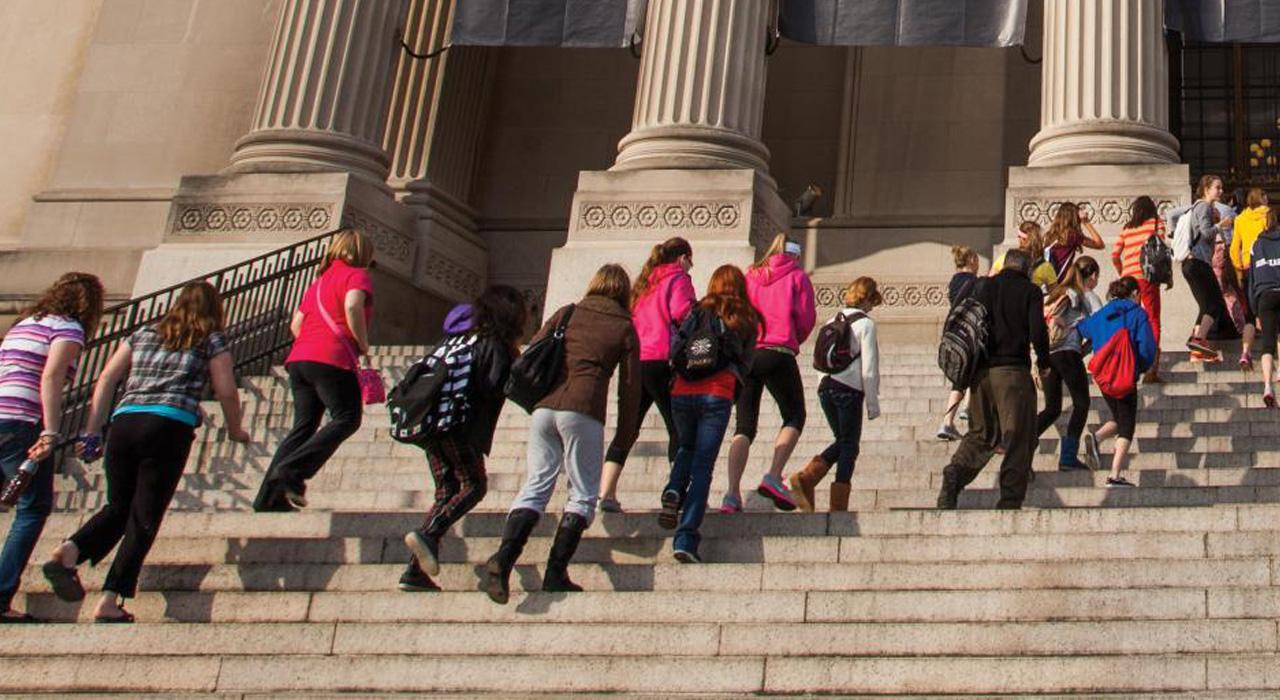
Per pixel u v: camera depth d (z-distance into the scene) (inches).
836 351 369.7
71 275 349.7
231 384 337.4
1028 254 367.6
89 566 358.6
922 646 275.6
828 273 820.6
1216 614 276.4
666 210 669.3
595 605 304.0
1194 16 661.3
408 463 465.7
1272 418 454.3
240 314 621.3
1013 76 849.5
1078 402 411.5
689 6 703.7
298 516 367.6
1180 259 519.2
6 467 331.3
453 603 311.7
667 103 692.1
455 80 861.2
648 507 403.2
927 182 834.8
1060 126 655.1
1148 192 628.1
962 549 318.7
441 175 839.1
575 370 313.1
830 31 692.7
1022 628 271.7
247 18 905.5
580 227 675.4
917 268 815.1
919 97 853.8
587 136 898.1
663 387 353.7
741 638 284.8
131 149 888.3
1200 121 840.9
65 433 504.7
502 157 895.7
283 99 742.5
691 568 317.7
